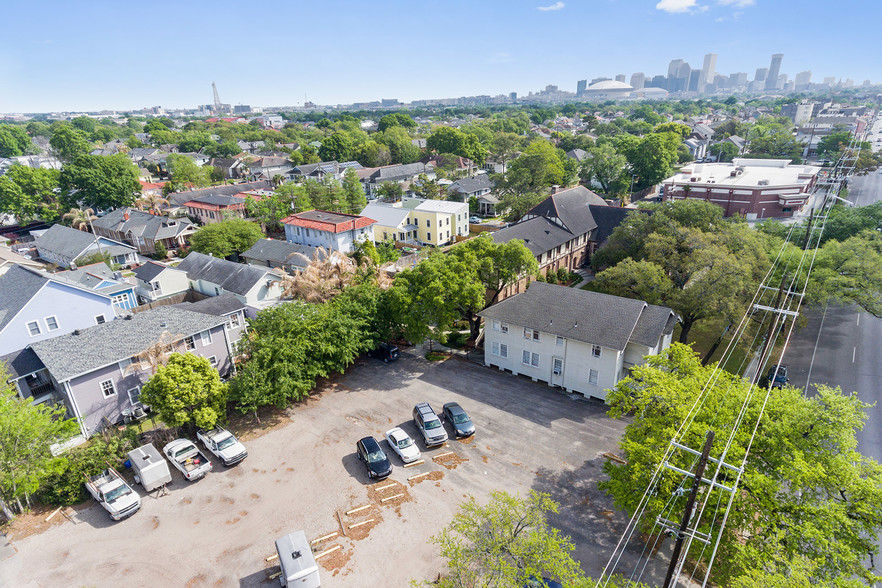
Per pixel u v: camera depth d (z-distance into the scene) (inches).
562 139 6373.0
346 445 1155.9
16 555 872.9
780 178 3440.0
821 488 781.3
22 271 1611.7
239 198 3636.8
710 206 1839.3
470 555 665.0
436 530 900.0
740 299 1459.2
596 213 2608.3
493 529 692.7
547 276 2186.3
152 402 1111.6
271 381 1235.9
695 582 781.3
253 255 2516.0
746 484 746.8
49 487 1006.4
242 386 1189.7
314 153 5876.0
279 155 6338.6
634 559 823.7
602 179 4050.2
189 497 1004.6
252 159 5812.0
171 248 3080.7
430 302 1422.2
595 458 1090.1
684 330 1557.6
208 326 1406.3
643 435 889.5
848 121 7303.2
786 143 5157.5
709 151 5836.6
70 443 1172.5
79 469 1023.0
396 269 2349.9
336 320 1374.3
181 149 7180.1
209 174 5049.2
